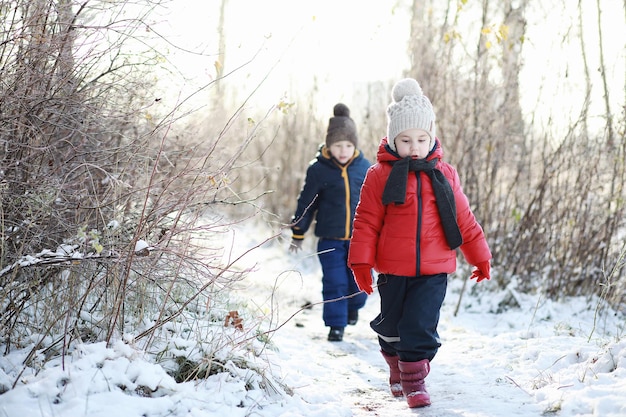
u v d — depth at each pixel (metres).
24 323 3.56
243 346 3.84
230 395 3.30
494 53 7.56
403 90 3.96
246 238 10.03
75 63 3.78
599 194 6.63
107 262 3.49
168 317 3.77
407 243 3.72
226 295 5.02
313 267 8.72
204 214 4.39
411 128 3.84
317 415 3.41
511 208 7.24
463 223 3.90
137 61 4.30
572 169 6.78
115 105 4.26
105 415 2.89
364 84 9.75
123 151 4.23
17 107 3.62
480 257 3.90
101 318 3.75
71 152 4.07
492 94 7.55
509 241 7.05
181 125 5.39
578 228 6.67
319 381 4.14
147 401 3.04
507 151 7.38
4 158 3.57
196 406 3.13
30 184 3.62
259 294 6.63
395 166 3.79
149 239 3.88
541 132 7.05
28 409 2.85
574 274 6.64
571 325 5.48
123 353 3.28
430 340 3.65
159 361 3.49
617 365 3.60
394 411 3.58
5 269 3.30
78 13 3.68
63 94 3.86
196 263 3.81
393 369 3.93
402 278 3.76
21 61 3.59
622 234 6.70
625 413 2.96
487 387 3.89
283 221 10.84
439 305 3.72
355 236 3.86
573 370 3.80
